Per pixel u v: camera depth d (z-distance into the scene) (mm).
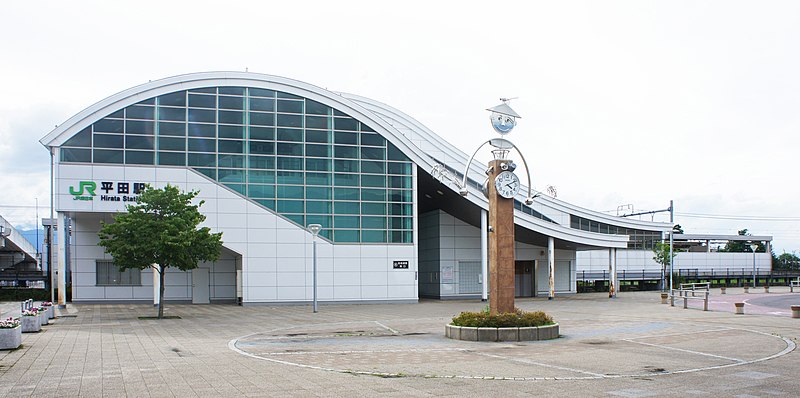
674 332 22453
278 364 14922
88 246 41750
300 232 41031
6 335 17672
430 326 25719
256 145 40750
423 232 51375
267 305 40062
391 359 15820
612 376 13180
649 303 41312
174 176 39219
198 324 27031
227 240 39844
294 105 41594
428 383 12359
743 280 82312
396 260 42719
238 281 40969
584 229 67812
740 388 11820
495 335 19906
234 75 40438
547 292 52781
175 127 39500
